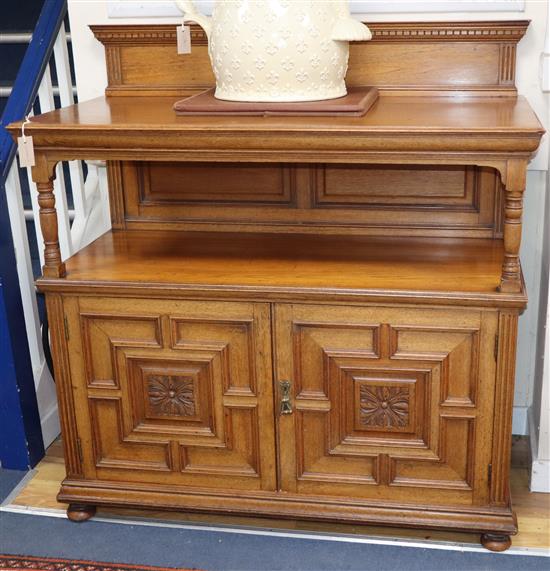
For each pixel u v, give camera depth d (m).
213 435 2.13
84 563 2.10
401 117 1.89
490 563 2.07
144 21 2.39
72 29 2.44
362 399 2.04
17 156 2.40
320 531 2.21
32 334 2.56
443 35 2.19
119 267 2.14
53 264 2.06
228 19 1.96
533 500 2.30
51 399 2.69
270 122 1.84
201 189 2.39
